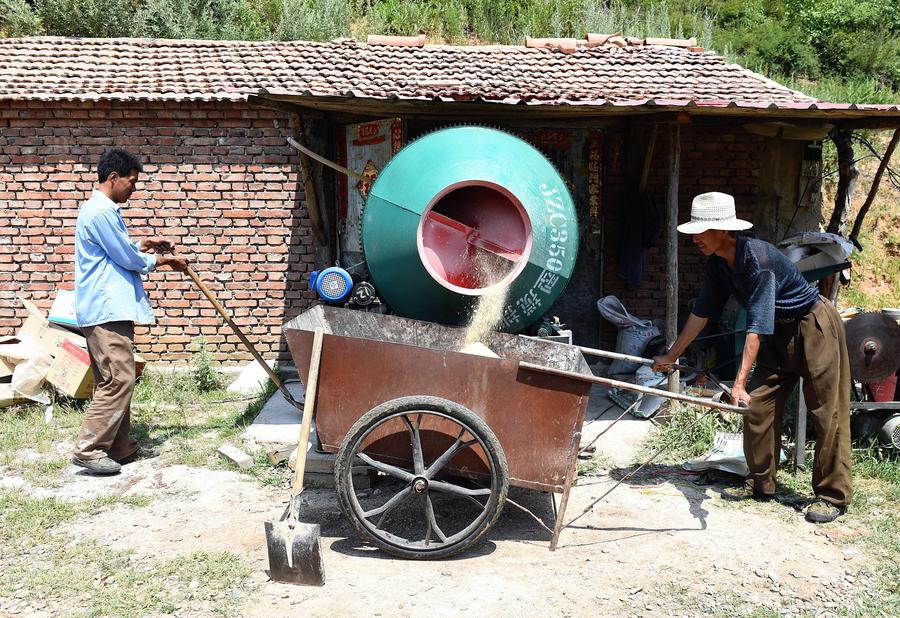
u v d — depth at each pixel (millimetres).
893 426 5484
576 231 5504
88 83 7922
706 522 4672
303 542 3766
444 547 4078
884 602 3789
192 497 5000
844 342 4664
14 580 3898
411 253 5215
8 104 7691
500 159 5281
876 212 11547
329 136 7934
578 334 8594
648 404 6703
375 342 4184
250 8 15242
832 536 4480
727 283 4703
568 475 4184
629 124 8211
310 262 8125
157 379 7641
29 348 6770
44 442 5926
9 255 7984
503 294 5199
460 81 7816
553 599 3738
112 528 4527
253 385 7586
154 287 8086
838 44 15914
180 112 7855
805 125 7023
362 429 3998
